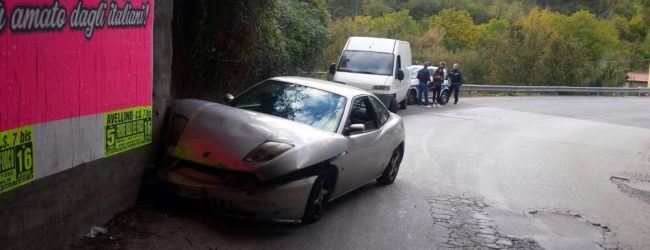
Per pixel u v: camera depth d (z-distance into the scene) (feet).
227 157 18.54
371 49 65.10
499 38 164.25
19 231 13.26
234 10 33.78
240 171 18.34
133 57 17.92
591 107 99.81
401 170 34.06
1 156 12.39
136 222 18.24
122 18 17.01
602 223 25.70
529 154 44.70
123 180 18.31
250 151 18.62
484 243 21.29
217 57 35.32
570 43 140.77
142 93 18.67
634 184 35.91
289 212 19.17
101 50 16.08
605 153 48.91
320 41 58.90
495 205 27.32
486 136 53.67
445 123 61.77
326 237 20.10
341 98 24.41
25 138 13.16
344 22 178.09
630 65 221.46
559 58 139.33
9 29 12.39
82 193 15.93
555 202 29.01
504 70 141.18
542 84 137.08
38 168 13.74
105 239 16.58
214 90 37.32
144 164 19.53
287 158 18.56
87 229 16.44
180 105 21.08
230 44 35.55
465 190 29.99
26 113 13.14
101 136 16.55
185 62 33.37
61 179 14.79
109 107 16.79
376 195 27.12
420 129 55.16
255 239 19.03
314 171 20.03
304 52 56.08
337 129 22.88
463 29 228.84
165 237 17.69
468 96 107.14
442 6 278.05
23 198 13.29
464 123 63.16
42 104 13.70
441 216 24.47
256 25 36.65
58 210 14.80
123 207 18.61
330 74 63.77
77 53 14.97
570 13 280.51
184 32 32.76
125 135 17.89
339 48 117.29
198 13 32.30
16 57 12.67
